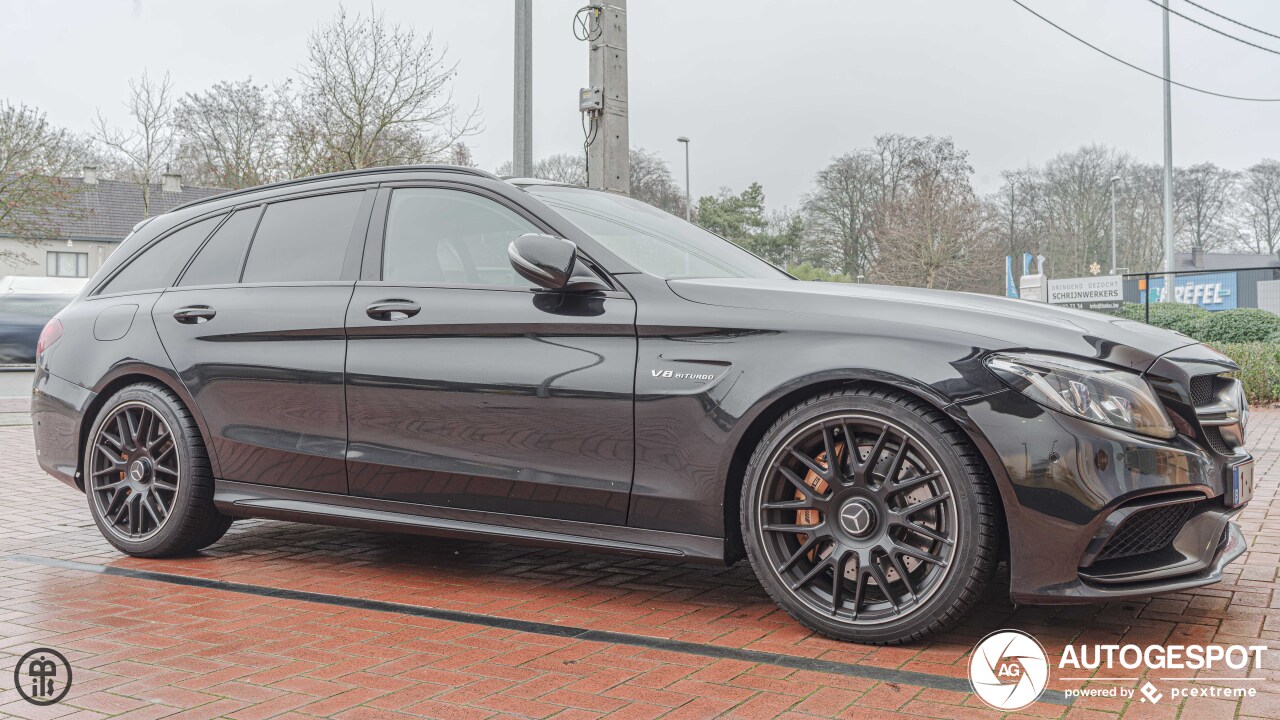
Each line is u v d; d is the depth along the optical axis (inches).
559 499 133.6
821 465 121.4
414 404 144.2
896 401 113.9
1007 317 116.6
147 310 174.1
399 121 829.2
